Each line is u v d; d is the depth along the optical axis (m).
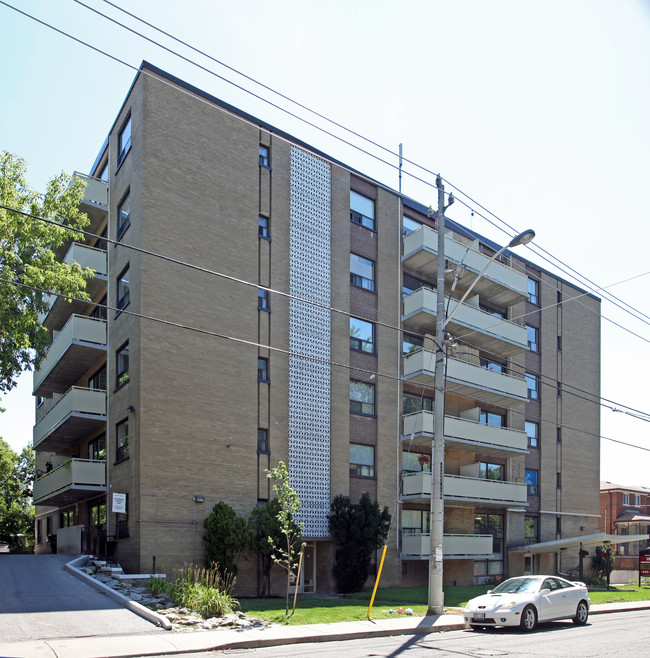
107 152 26.83
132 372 21.44
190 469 21.28
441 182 19.83
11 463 51.22
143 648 11.90
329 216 27.27
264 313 24.23
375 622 16.28
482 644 13.65
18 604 15.06
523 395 32.47
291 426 24.27
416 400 30.03
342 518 24.14
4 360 22.00
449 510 30.56
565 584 17.86
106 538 22.78
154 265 21.75
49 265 22.00
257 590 21.98
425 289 28.61
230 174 24.27
